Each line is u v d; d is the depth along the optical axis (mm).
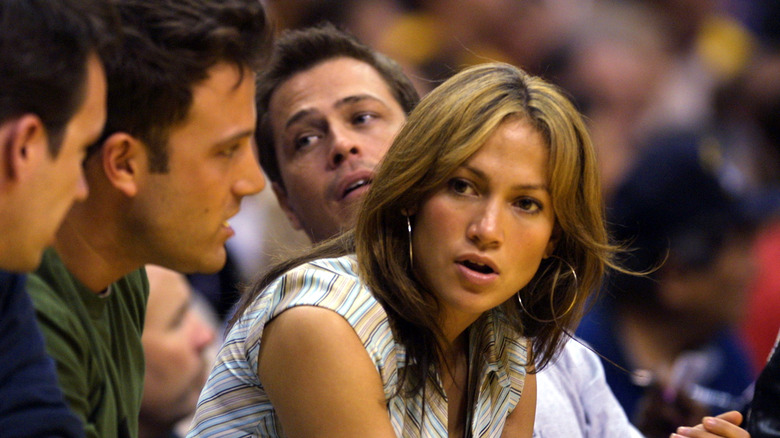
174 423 7535
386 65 6570
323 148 6242
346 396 4215
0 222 3229
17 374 3375
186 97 3834
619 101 13492
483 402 4984
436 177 4332
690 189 9617
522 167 4320
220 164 4004
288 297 4406
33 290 3926
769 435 4867
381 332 4418
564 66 13477
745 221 9883
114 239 4055
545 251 4797
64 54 3262
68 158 3330
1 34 3166
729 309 9742
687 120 13672
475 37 13250
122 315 4594
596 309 9188
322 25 6730
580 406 6078
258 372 4453
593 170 4578
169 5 3814
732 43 14203
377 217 4504
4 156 3180
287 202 6734
